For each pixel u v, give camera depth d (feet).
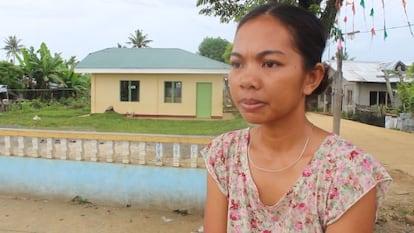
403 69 72.59
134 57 70.03
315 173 3.41
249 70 3.37
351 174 3.28
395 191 20.67
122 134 16.65
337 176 3.32
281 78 3.32
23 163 17.61
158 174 16.38
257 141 3.79
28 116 61.82
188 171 16.08
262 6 3.60
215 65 65.41
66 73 95.45
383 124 66.28
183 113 66.33
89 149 17.06
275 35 3.35
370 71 83.66
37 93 91.56
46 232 14.02
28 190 17.66
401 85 61.41
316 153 3.47
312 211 3.38
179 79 65.98
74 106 85.30
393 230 14.96
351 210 3.25
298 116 3.55
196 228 14.57
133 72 64.59
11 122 51.62
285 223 3.48
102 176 16.92
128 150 16.67
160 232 14.19
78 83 100.22
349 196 3.25
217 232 3.97
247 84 3.36
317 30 3.50
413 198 19.31
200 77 65.51
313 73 3.54
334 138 3.52
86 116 63.00
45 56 91.97
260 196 3.61
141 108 66.95
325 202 3.34
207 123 54.75
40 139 17.48
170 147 16.33
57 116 62.59
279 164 3.58
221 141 4.08
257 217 3.64
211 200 4.05
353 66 86.63
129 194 16.71
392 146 38.45
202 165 16.03
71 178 17.22
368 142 41.27
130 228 14.49
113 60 68.13
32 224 14.70
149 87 66.59
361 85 80.28
